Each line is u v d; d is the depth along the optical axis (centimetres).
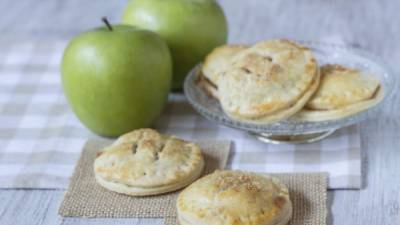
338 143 62
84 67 62
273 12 90
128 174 57
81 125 67
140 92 63
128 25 66
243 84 60
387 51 76
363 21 85
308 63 61
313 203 55
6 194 59
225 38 73
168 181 56
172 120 67
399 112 66
